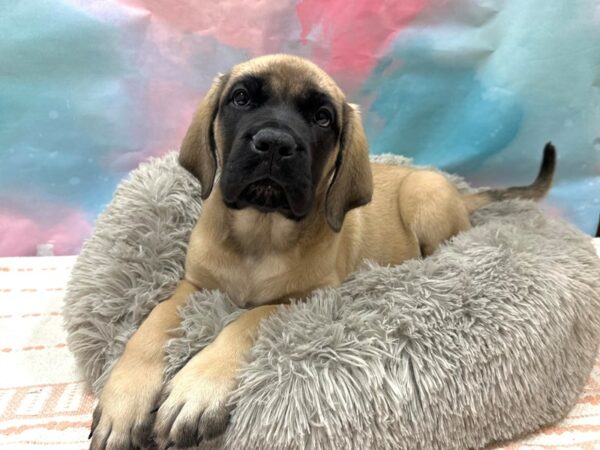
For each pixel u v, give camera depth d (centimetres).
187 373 41
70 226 86
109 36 78
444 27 80
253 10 79
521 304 46
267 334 43
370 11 79
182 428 38
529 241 54
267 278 51
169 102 82
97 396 48
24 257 80
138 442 39
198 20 79
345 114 52
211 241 51
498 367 44
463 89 83
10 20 75
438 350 43
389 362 42
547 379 46
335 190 51
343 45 81
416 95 84
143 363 43
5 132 80
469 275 49
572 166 86
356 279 51
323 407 40
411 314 45
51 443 43
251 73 48
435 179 68
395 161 81
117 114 82
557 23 79
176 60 80
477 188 85
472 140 85
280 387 40
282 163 43
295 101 48
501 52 81
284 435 39
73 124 81
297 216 47
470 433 43
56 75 79
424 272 50
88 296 53
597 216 88
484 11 79
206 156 51
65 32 77
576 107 83
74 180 84
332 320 45
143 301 53
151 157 78
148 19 78
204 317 46
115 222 61
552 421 48
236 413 40
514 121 84
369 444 40
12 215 83
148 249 58
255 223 49
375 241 64
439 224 66
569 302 48
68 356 56
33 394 50
